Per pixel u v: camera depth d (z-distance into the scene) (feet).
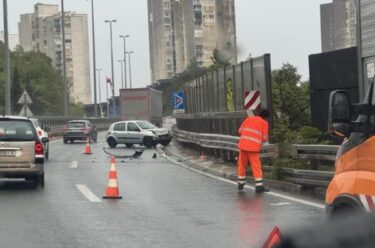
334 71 73.56
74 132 168.66
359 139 21.72
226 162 84.17
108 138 139.33
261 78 76.18
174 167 84.79
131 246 32.58
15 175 57.57
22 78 370.53
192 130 128.26
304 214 41.32
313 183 50.72
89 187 60.03
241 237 34.53
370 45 60.34
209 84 111.75
